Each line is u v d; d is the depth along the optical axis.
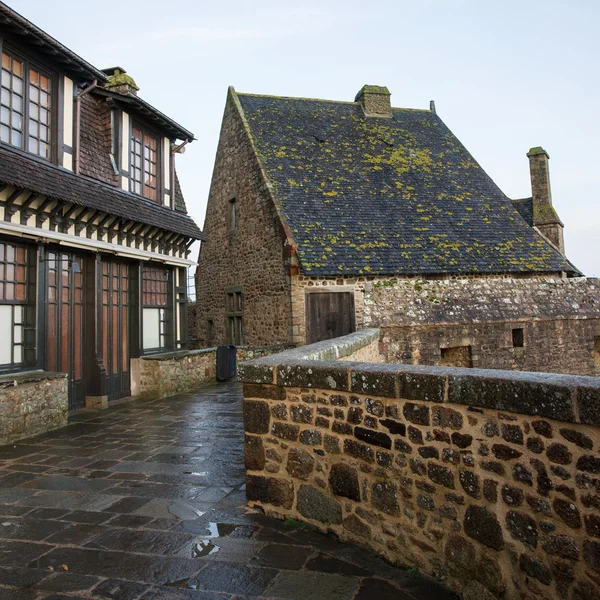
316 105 18.14
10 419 6.39
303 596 2.91
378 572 3.17
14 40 6.98
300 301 12.83
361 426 3.50
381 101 18.66
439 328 11.91
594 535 2.26
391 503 3.30
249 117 16.45
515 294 13.27
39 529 3.84
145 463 5.49
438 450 3.02
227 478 4.98
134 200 9.41
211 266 18.20
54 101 7.85
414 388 3.11
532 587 2.52
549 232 17.45
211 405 8.85
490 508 2.73
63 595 2.95
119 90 9.42
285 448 4.02
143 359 9.66
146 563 3.31
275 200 14.01
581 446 2.32
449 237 14.61
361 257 13.34
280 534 3.72
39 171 7.10
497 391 2.66
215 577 3.13
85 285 8.56
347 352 6.58
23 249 7.22
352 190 15.27
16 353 7.12
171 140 11.07
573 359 13.20
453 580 2.93
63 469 5.30
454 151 18.03
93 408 8.52
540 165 18.09
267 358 4.38
